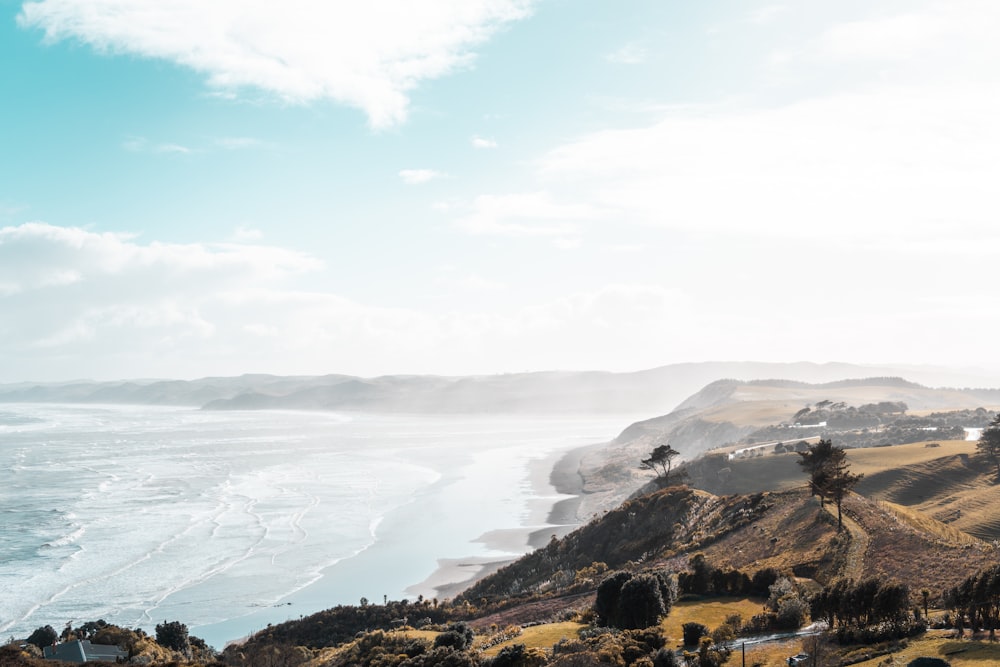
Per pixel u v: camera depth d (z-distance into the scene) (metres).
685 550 86.94
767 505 90.94
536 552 105.94
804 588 61.34
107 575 102.62
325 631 78.38
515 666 50.06
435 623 79.38
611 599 61.44
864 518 76.50
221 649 76.81
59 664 55.19
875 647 46.00
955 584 55.94
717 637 51.12
